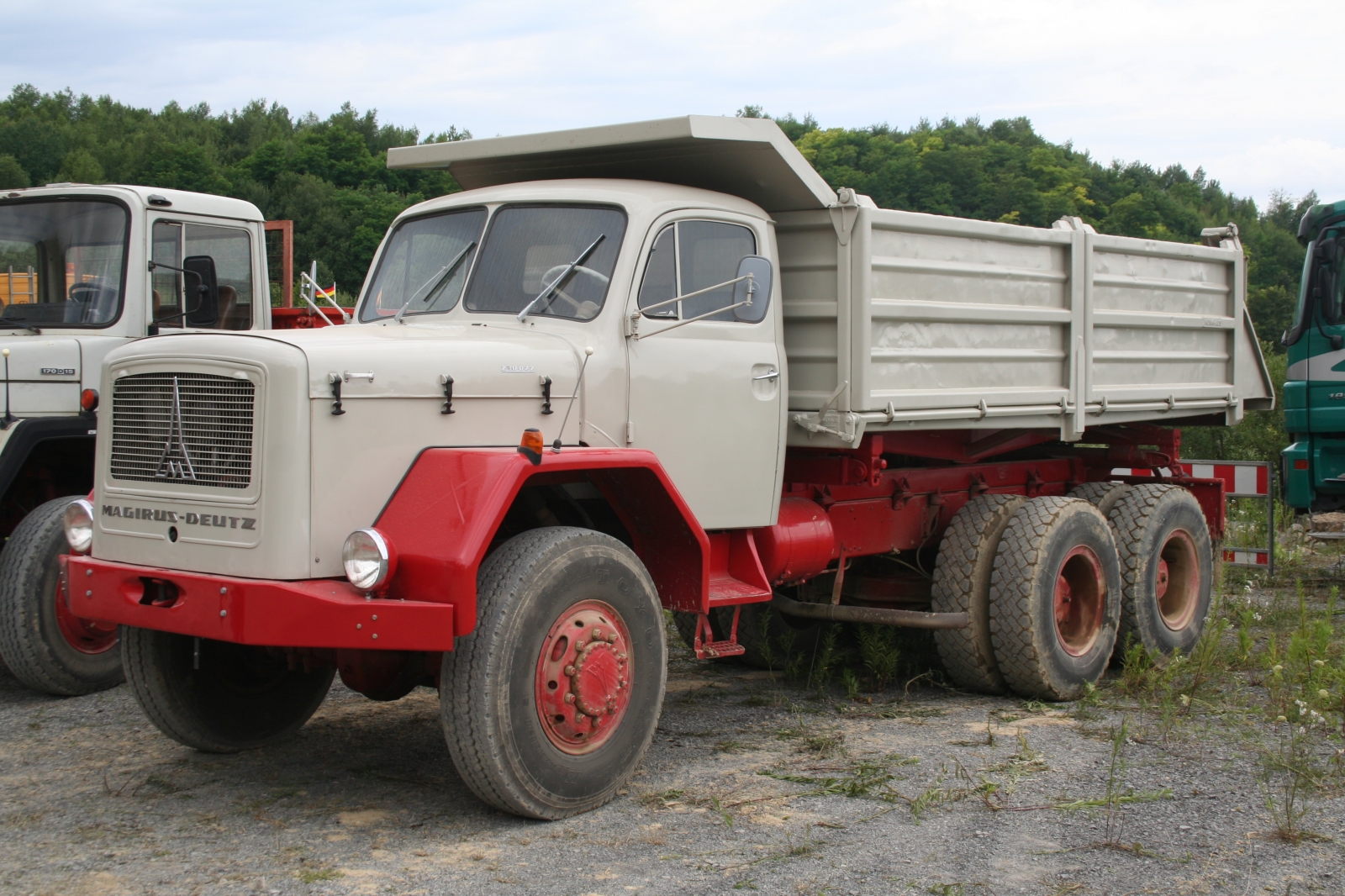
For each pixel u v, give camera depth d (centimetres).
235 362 382
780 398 531
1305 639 611
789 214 545
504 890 335
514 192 513
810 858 360
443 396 407
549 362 439
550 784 391
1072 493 712
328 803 416
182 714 457
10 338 624
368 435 389
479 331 456
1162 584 693
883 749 488
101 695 592
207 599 375
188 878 344
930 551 675
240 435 381
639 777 448
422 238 529
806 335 545
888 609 631
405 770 456
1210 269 767
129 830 387
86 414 618
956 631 586
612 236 480
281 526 371
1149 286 705
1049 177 11975
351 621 360
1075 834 382
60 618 575
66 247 657
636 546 472
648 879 343
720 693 601
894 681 632
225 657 470
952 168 11250
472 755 380
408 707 557
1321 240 976
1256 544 1073
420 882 341
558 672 398
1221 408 785
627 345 467
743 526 514
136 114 14838
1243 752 476
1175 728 517
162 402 404
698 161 534
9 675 638
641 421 470
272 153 9362
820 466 571
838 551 591
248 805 412
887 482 615
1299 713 513
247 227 714
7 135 10119
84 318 642
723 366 502
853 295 522
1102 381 674
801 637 680
